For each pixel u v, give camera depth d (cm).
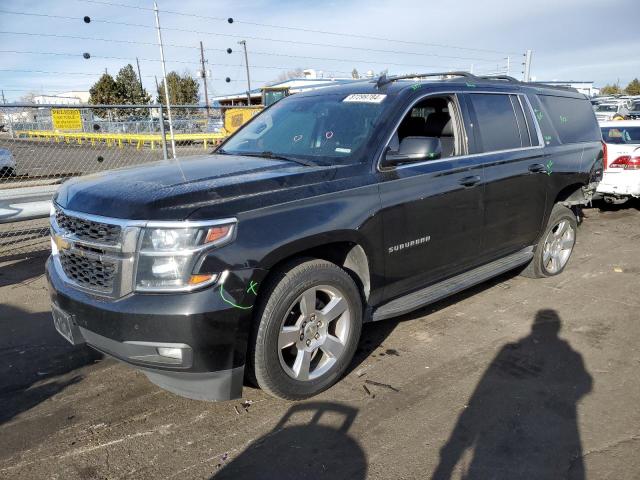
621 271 605
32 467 269
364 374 363
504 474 264
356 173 345
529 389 344
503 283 559
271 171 331
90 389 346
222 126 1230
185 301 266
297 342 317
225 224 275
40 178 1035
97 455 279
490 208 443
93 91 4169
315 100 444
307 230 305
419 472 266
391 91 404
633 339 421
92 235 289
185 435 296
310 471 267
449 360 384
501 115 471
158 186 299
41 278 579
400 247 370
